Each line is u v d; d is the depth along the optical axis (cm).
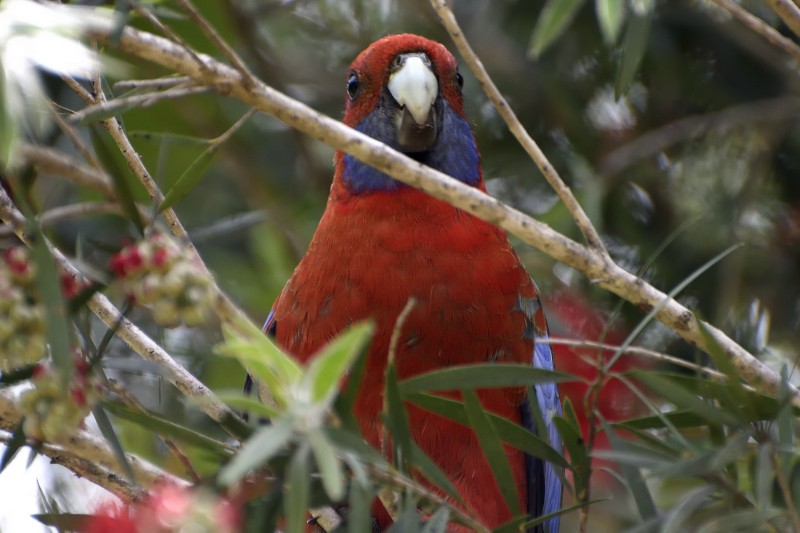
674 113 1066
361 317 754
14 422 534
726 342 595
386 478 516
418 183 560
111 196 670
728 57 1038
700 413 554
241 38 1066
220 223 1007
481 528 528
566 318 981
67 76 624
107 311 594
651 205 1050
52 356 443
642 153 1011
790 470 536
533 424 804
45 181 995
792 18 650
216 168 1136
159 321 449
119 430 940
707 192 1031
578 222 608
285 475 511
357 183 798
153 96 517
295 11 1152
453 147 872
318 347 768
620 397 938
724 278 975
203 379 995
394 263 756
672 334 965
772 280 1007
